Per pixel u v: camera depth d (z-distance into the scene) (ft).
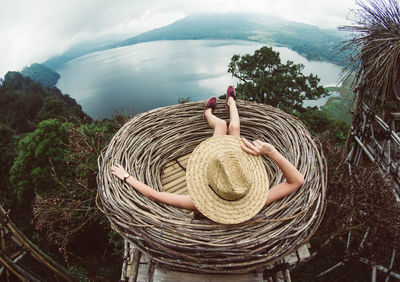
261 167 6.18
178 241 5.46
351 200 10.78
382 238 10.84
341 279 14.61
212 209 5.66
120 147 8.49
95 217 18.76
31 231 27.25
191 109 10.83
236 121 9.06
